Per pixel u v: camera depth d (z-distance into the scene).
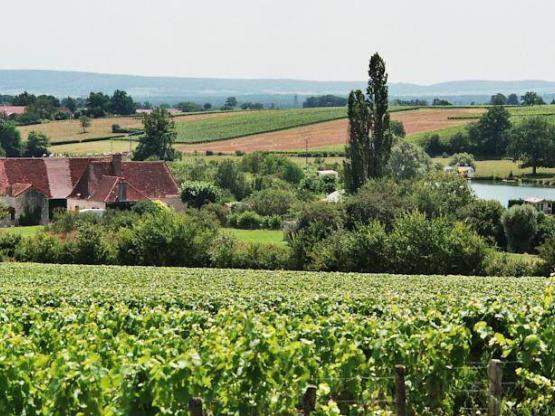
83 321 27.05
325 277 53.03
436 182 103.50
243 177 156.88
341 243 69.06
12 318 27.80
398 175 138.75
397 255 67.12
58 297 36.56
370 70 108.44
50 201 126.31
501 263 66.38
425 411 20.62
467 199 101.19
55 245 75.25
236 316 24.98
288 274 56.50
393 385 20.34
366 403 20.03
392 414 20.03
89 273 54.72
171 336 21.80
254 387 18.05
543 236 89.69
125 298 35.44
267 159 181.62
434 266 66.56
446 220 69.12
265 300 34.47
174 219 73.75
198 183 134.62
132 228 80.38
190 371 16.91
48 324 24.88
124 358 18.78
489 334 21.55
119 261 74.56
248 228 116.31
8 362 17.55
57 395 16.64
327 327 21.78
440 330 20.84
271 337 18.59
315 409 17.52
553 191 179.12
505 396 20.83
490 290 41.62
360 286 45.81
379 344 20.17
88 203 127.00
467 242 66.38
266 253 72.12
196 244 73.06
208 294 36.88
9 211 117.19
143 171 135.50
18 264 67.69
